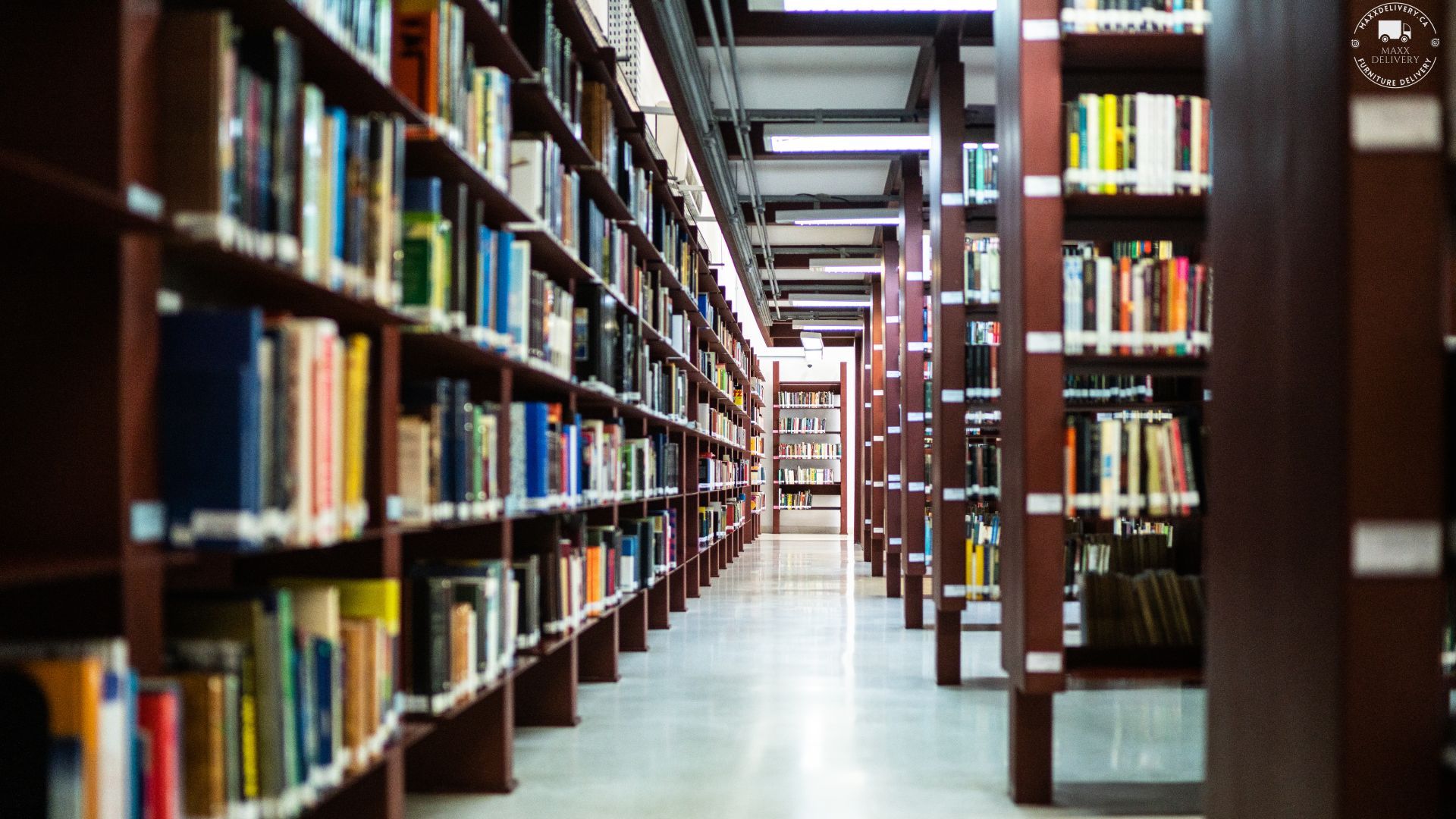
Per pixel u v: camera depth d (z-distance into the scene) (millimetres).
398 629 2361
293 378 1812
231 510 1606
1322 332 1561
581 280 4324
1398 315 1501
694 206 9805
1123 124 3273
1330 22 1541
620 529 5637
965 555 5031
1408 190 1504
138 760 1409
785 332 19203
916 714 4391
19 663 1293
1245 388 1805
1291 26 1654
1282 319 1681
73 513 1469
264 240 1766
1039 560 3045
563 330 3910
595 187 4465
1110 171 3258
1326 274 1551
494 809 3037
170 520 1611
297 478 1824
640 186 5289
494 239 3088
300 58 2033
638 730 4094
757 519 18781
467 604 2857
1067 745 3859
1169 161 3275
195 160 1585
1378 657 1488
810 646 6312
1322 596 1544
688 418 8094
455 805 3076
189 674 1588
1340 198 1516
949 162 5129
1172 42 3248
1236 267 1841
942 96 5152
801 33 6363
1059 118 3170
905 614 7180
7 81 1448
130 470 1496
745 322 19625
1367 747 1483
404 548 3236
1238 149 1840
